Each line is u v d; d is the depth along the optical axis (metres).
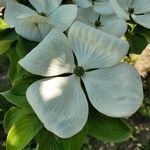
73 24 0.21
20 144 0.21
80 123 0.20
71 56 0.22
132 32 0.26
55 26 0.23
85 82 0.22
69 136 0.20
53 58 0.22
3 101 0.33
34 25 0.23
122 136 0.21
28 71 0.21
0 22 0.25
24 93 0.21
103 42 0.21
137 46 0.26
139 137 0.61
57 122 0.20
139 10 0.26
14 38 0.24
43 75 0.21
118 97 0.21
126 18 0.24
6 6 0.24
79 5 0.26
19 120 0.21
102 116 0.21
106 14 0.25
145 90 0.66
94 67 0.22
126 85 0.21
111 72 0.22
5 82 0.60
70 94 0.21
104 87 0.22
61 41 0.22
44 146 0.21
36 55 0.21
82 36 0.21
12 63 0.24
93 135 0.21
